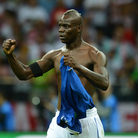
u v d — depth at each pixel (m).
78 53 11.41
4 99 23.44
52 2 37.00
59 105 11.51
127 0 36.88
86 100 10.41
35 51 31.55
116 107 22.92
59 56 11.73
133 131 22.78
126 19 35.91
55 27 35.03
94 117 11.36
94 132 11.33
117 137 20.69
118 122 22.78
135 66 29.73
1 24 34.88
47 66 12.04
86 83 11.20
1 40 33.34
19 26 34.97
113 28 35.28
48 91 23.84
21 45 32.84
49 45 32.81
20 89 23.78
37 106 23.42
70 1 36.91
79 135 11.23
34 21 35.41
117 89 23.73
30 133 22.41
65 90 10.49
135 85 24.38
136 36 34.88
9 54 10.84
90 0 36.84
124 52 32.06
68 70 10.10
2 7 36.22
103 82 10.24
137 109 23.09
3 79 24.22
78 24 11.19
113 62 30.53
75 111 10.70
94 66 11.12
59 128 11.37
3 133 22.27
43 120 23.25
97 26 35.19
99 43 32.69
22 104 23.47
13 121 23.17
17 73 11.51
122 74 28.31
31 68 11.86
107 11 36.50
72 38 11.27
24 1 36.81
